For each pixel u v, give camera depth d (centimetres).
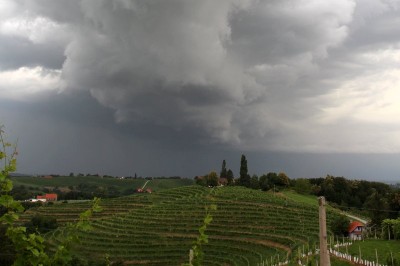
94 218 13350
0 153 884
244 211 12131
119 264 7475
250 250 8575
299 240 8719
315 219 10969
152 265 8306
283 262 6669
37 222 11675
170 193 16600
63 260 901
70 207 15288
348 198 17212
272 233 9769
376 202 11069
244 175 19950
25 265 859
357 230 9131
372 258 5216
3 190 867
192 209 12725
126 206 14975
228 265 7894
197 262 993
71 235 925
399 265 4638
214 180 19638
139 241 9894
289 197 16250
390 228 7356
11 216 855
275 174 19700
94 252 9156
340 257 5341
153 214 12456
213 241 9669
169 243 9656
